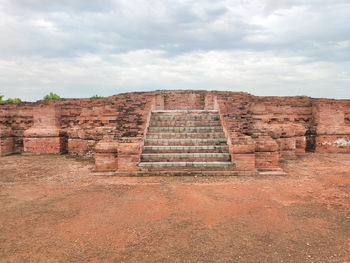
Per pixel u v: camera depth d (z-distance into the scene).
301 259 3.51
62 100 14.75
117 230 4.45
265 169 8.66
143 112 10.67
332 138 13.51
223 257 3.59
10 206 5.66
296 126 12.91
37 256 3.67
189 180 7.66
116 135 9.31
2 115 14.46
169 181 7.58
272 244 3.92
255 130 9.48
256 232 4.31
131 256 3.64
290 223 4.63
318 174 8.40
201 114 11.62
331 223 4.62
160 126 10.95
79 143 12.38
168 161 8.89
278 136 11.46
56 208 5.51
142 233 4.32
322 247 3.82
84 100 14.40
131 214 5.13
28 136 13.72
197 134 10.05
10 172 9.23
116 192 6.58
